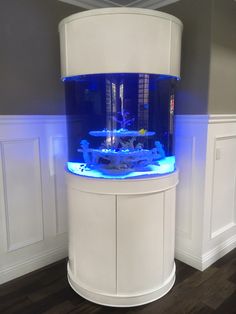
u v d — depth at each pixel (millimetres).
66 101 1814
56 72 2117
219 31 1956
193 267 2225
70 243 1940
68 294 1909
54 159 2189
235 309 1761
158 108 1705
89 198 1700
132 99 1614
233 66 2145
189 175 2164
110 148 1646
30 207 2102
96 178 1641
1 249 1980
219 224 2336
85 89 1673
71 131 1804
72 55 1623
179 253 2332
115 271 1750
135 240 1710
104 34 1507
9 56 1854
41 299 1858
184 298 1862
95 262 1781
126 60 1526
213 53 1938
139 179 1625
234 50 2123
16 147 1961
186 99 2115
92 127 1683
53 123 2139
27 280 2059
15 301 1836
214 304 1806
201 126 2027
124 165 1658
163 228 1802
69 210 1883
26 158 2025
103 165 1677
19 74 1917
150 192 1669
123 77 1580
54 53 2088
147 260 1769
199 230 2154
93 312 1747
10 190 1972
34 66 1989
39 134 2068
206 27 1921
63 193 2287
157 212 1740
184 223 2264
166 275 1911
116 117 1619
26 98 1973
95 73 1567
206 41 1934
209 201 2145
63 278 2086
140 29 1507
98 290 1812
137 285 1779
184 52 2076
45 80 2062
